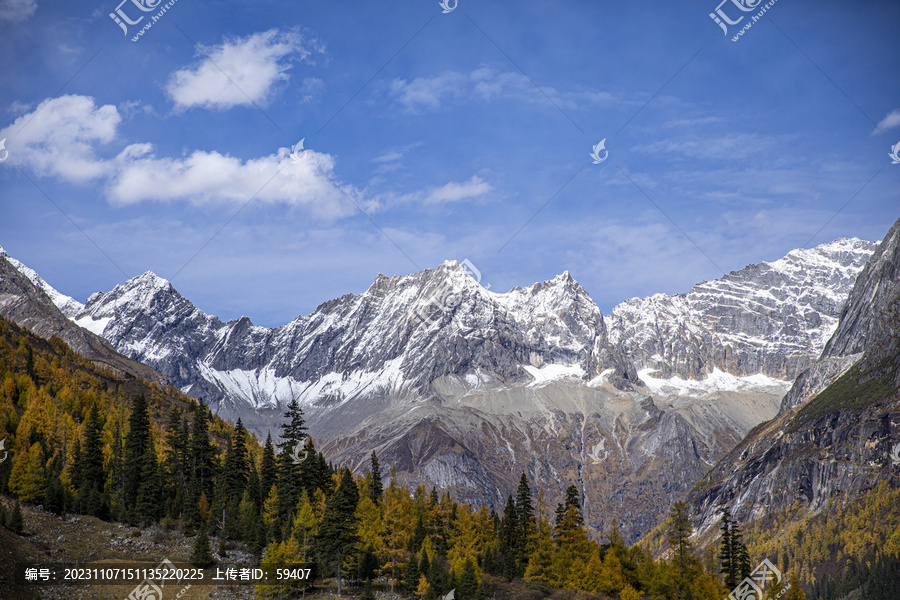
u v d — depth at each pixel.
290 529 146.62
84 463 169.25
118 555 139.00
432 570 139.25
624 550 168.12
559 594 150.25
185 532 153.12
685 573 159.62
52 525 145.38
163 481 168.88
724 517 172.75
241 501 170.25
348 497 160.25
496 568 158.75
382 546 149.38
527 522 170.75
